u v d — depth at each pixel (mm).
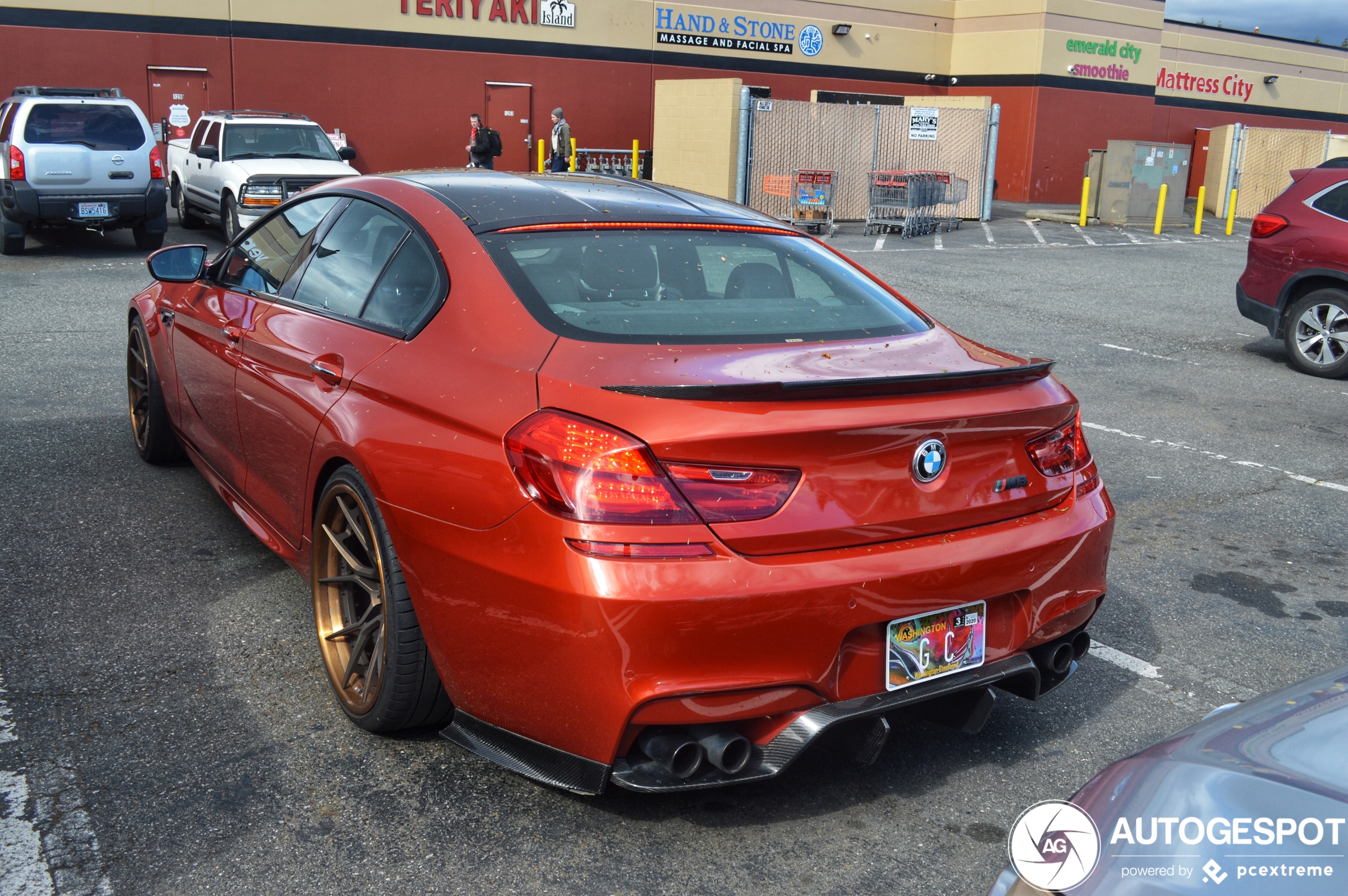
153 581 3895
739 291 3027
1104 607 4148
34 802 2590
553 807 2666
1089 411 7395
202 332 4090
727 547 2293
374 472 2699
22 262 12156
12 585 3816
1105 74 31438
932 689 2541
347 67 23328
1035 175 31000
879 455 2436
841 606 2357
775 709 2361
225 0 21891
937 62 31734
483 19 24578
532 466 2344
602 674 2260
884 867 2490
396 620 2721
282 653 3410
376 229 3355
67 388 6598
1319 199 8883
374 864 2426
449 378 2678
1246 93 39656
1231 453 6422
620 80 26594
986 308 11664
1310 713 1691
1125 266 16016
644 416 2311
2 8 20219
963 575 2516
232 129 13859
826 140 22125
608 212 3268
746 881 2422
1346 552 4824
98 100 12781
